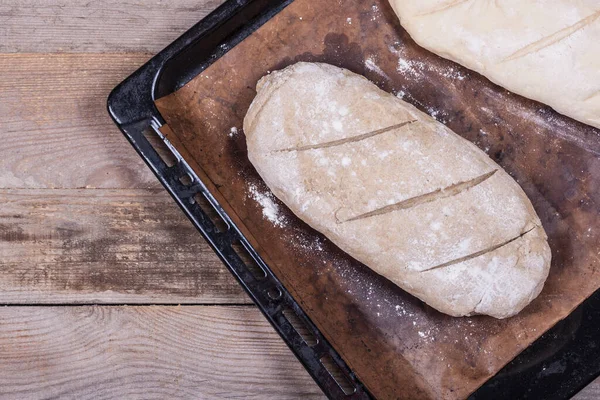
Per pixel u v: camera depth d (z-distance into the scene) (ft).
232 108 2.53
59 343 2.60
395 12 2.52
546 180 2.52
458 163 2.40
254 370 2.60
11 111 2.64
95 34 2.65
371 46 2.56
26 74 2.64
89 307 2.61
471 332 2.48
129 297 2.61
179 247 2.62
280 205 2.53
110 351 2.60
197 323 2.61
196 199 2.52
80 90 2.64
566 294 2.46
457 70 2.56
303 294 2.50
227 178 2.53
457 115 2.55
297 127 2.42
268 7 2.55
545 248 2.40
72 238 2.62
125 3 2.65
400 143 2.41
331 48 2.55
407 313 2.50
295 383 2.60
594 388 2.56
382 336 2.49
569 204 2.50
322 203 2.41
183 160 2.40
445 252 2.38
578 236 2.48
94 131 2.64
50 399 2.60
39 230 2.62
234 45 2.56
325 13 2.54
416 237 2.38
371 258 2.42
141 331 2.61
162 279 2.61
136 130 2.41
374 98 2.43
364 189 2.40
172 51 2.43
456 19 2.46
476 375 2.46
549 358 2.45
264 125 2.43
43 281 2.61
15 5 2.65
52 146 2.64
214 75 2.53
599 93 2.43
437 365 2.47
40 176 2.63
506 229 2.38
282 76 2.45
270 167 2.43
